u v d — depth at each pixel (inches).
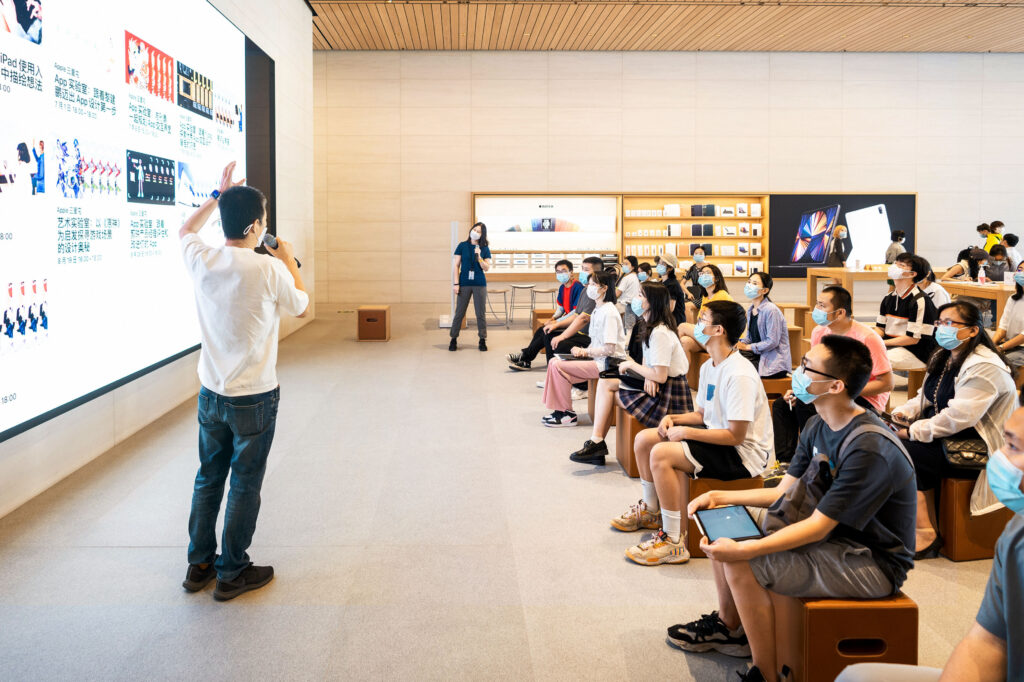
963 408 135.9
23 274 156.3
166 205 240.4
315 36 530.9
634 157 582.2
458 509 168.9
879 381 165.9
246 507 125.6
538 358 370.9
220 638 113.1
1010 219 601.3
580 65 575.8
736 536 96.1
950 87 589.9
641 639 114.0
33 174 159.9
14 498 164.4
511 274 569.6
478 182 579.2
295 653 109.0
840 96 586.2
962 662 56.1
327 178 577.3
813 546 92.4
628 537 153.6
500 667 106.0
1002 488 54.8
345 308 565.0
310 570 137.3
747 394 133.5
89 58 185.6
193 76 263.7
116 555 142.3
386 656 108.4
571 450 216.8
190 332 266.4
